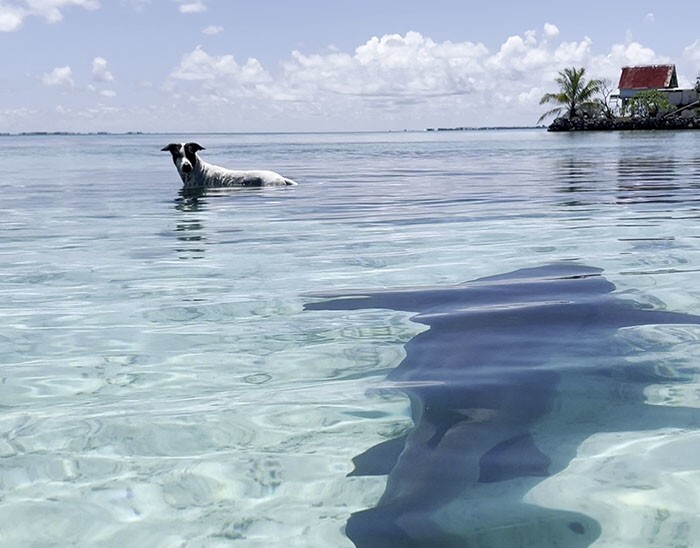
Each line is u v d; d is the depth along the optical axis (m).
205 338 3.98
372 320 4.22
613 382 3.10
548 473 2.30
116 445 2.66
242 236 7.62
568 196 11.13
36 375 3.44
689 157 22.94
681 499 2.15
